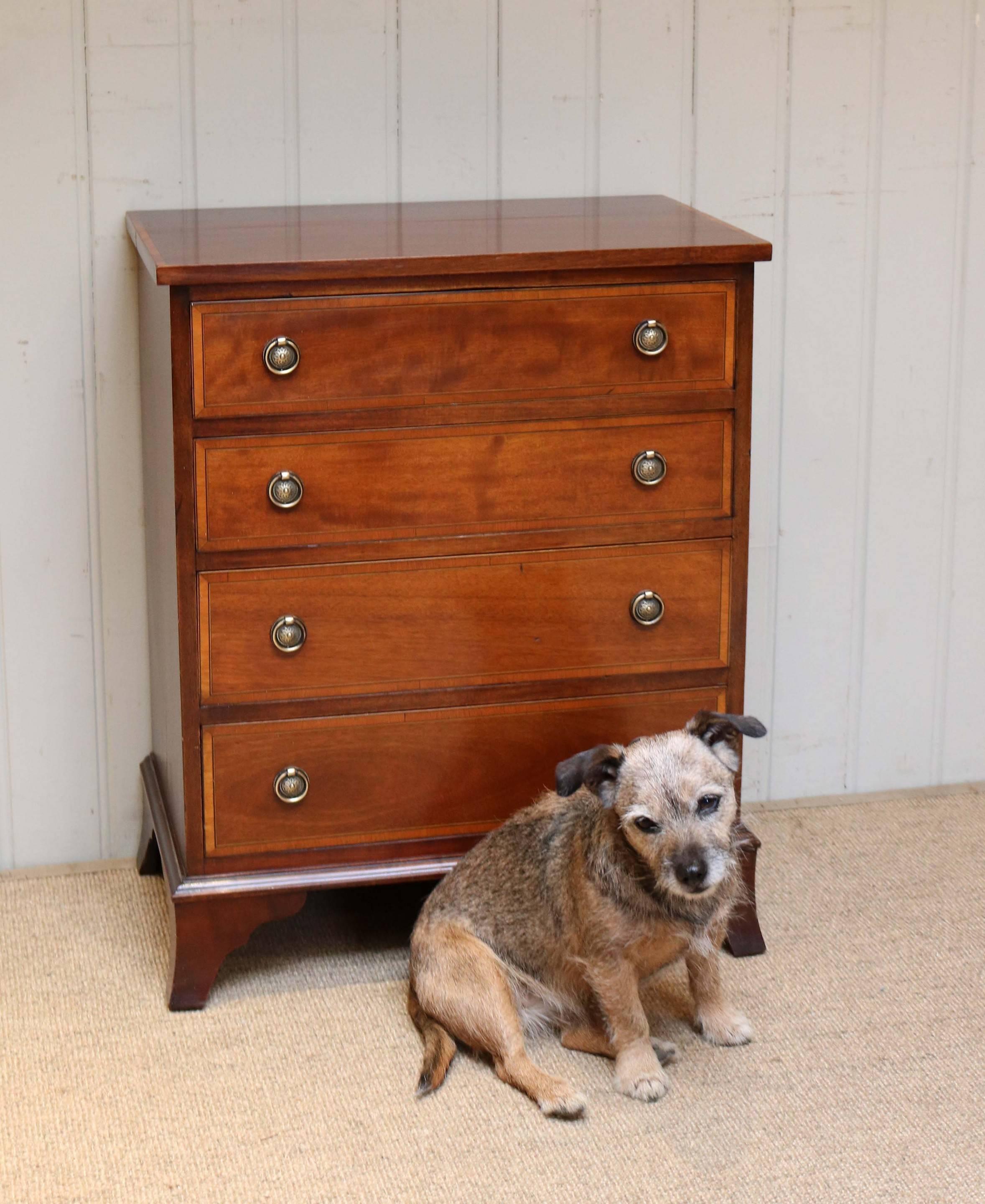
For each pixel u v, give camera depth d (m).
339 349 2.63
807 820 3.61
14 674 3.33
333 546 2.72
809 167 3.42
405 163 3.28
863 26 3.37
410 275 2.60
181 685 2.72
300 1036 2.75
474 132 3.28
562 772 2.47
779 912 3.17
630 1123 2.50
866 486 3.62
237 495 2.66
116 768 3.43
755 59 3.35
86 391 3.23
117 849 3.48
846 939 3.06
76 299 3.19
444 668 2.82
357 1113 2.52
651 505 2.82
